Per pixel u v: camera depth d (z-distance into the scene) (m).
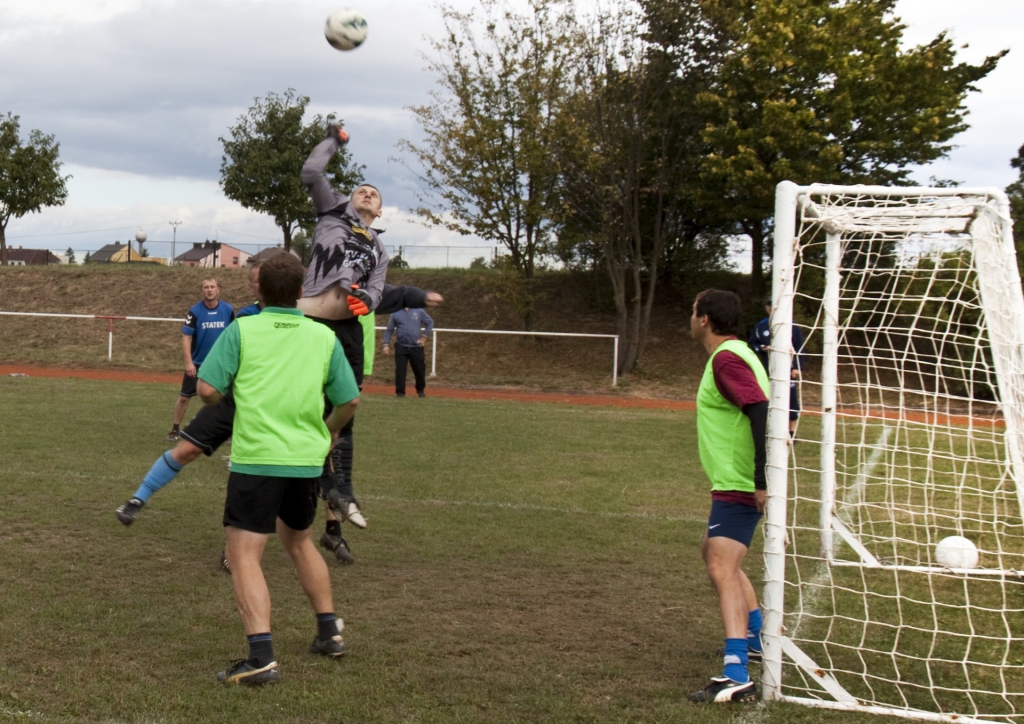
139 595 4.94
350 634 4.52
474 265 28.89
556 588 5.41
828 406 6.22
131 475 8.23
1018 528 7.48
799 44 20.05
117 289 28.14
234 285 28.33
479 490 8.23
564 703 3.74
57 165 31.94
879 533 7.31
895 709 3.78
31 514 6.61
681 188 21.48
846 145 20.72
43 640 4.21
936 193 4.24
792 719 3.67
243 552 3.89
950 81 21.42
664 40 20.44
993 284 4.62
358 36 5.65
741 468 3.96
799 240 4.22
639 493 8.30
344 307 5.84
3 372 19.75
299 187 28.34
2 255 31.72
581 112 20.97
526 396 19.00
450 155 22.50
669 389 20.64
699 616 4.98
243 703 3.62
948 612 5.26
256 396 3.88
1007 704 3.96
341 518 5.80
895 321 9.71
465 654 4.30
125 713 3.48
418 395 17.81
